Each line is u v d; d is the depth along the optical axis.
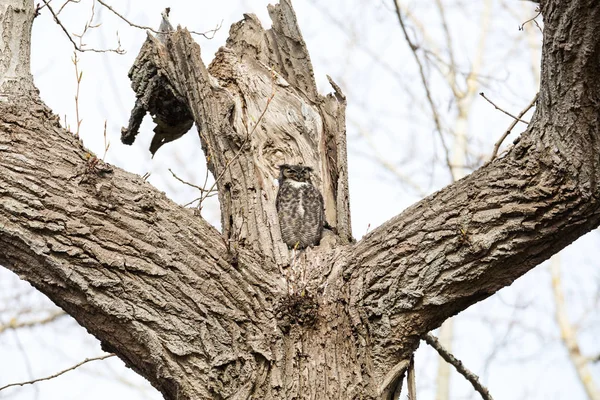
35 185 6.97
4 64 7.71
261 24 11.37
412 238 7.64
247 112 10.49
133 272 7.12
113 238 7.12
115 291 7.01
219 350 7.24
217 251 7.60
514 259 7.29
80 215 7.04
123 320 7.00
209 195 9.24
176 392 7.25
